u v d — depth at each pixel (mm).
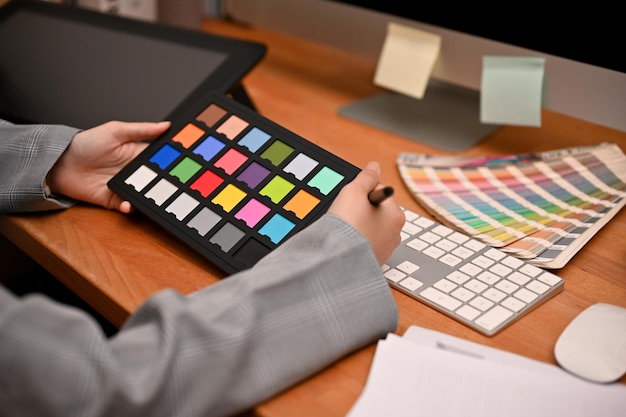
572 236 711
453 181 826
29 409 483
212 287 568
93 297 654
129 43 955
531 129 986
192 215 687
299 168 704
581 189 795
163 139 774
